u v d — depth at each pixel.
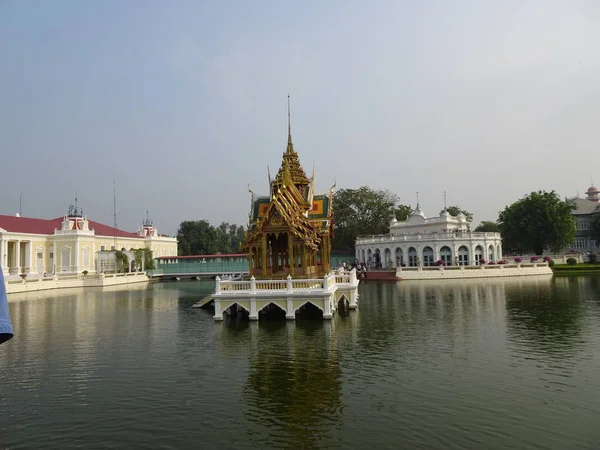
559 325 26.50
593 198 143.00
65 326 30.73
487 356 19.61
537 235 88.19
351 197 104.88
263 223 32.88
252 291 29.64
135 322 32.19
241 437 11.94
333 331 25.75
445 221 87.75
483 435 11.70
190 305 43.78
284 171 37.38
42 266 84.50
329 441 11.54
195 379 17.20
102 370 18.94
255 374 17.56
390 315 31.81
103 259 87.94
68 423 13.23
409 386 15.66
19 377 18.06
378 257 86.94
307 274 32.88
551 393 14.73
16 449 11.60
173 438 12.03
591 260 87.00
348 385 15.90
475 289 51.09
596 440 11.33
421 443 11.31
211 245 138.62
